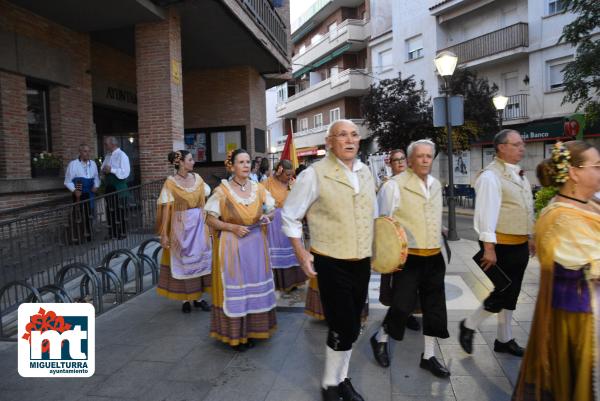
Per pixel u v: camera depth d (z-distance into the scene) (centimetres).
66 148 1003
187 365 406
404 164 524
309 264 319
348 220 325
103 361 418
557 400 249
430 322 370
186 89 1515
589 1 1145
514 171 382
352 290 335
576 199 254
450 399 333
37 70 913
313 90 3497
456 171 2352
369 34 3056
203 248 548
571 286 243
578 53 1225
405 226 372
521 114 2028
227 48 1292
